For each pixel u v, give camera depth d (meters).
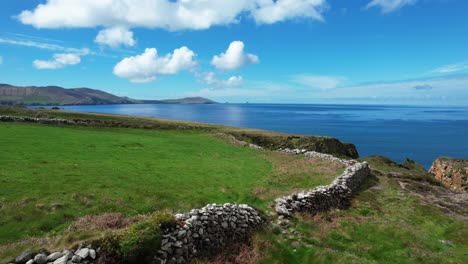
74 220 12.65
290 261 13.59
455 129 164.25
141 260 10.38
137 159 25.61
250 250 13.88
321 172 28.58
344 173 26.94
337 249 15.24
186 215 13.36
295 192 21.39
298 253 14.30
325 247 15.24
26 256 9.21
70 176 17.98
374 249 15.56
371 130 152.38
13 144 25.06
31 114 49.56
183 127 54.03
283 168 29.64
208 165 27.14
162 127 51.38
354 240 16.47
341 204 21.95
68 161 21.62
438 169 47.16
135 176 20.14
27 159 20.67
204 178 22.44
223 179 22.92
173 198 16.89
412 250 15.66
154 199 16.20
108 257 9.92
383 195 25.72
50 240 10.71
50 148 25.28
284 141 49.12
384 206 22.92
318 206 19.97
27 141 27.05
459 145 103.94
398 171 39.09
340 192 22.72
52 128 37.47
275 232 15.83
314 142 49.06
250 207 16.56
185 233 12.24
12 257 9.22
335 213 19.97
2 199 13.30
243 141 46.22
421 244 16.44
